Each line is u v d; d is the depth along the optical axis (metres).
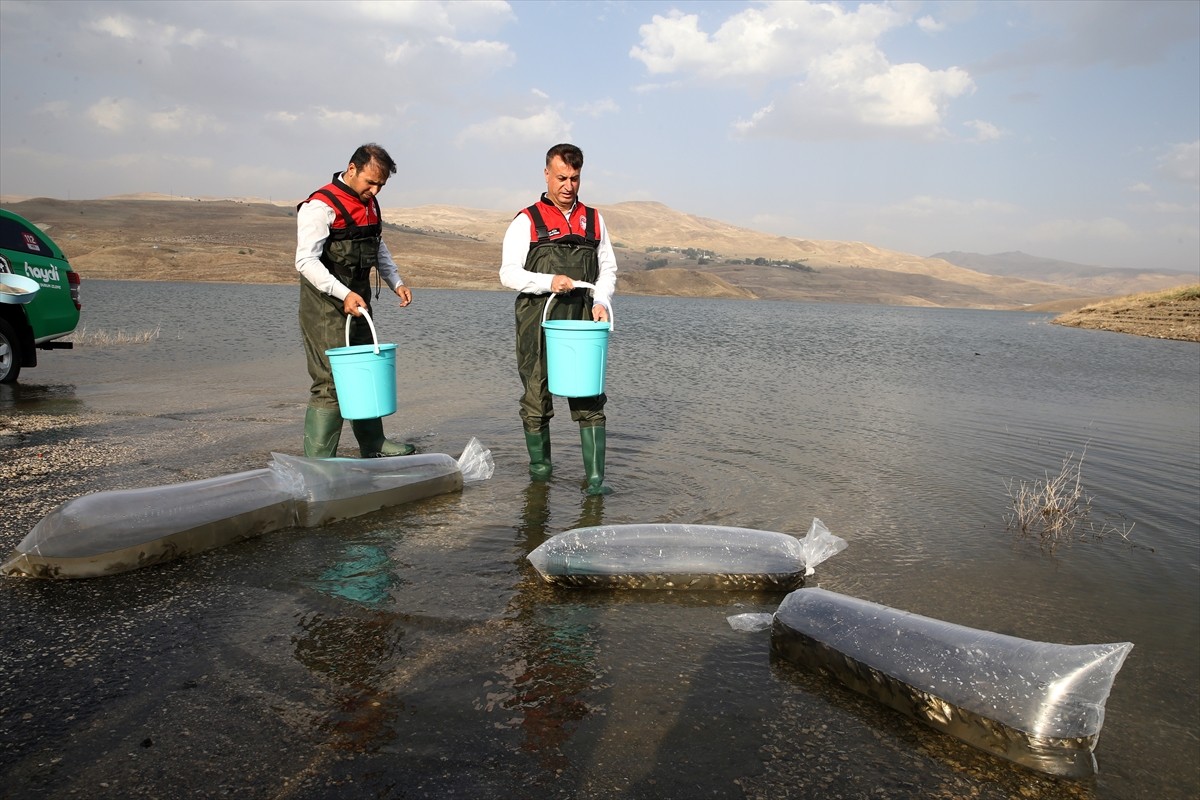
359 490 4.55
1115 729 2.63
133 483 4.91
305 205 5.12
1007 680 2.45
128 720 2.36
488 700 2.54
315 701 2.50
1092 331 40.06
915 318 66.62
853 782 2.22
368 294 5.57
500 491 5.14
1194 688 2.92
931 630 2.74
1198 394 12.91
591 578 3.54
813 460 6.41
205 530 3.88
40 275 9.48
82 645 2.85
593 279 5.42
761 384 11.62
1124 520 5.09
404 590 3.44
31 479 4.95
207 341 15.66
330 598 3.32
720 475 5.75
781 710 2.59
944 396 11.20
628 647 2.99
